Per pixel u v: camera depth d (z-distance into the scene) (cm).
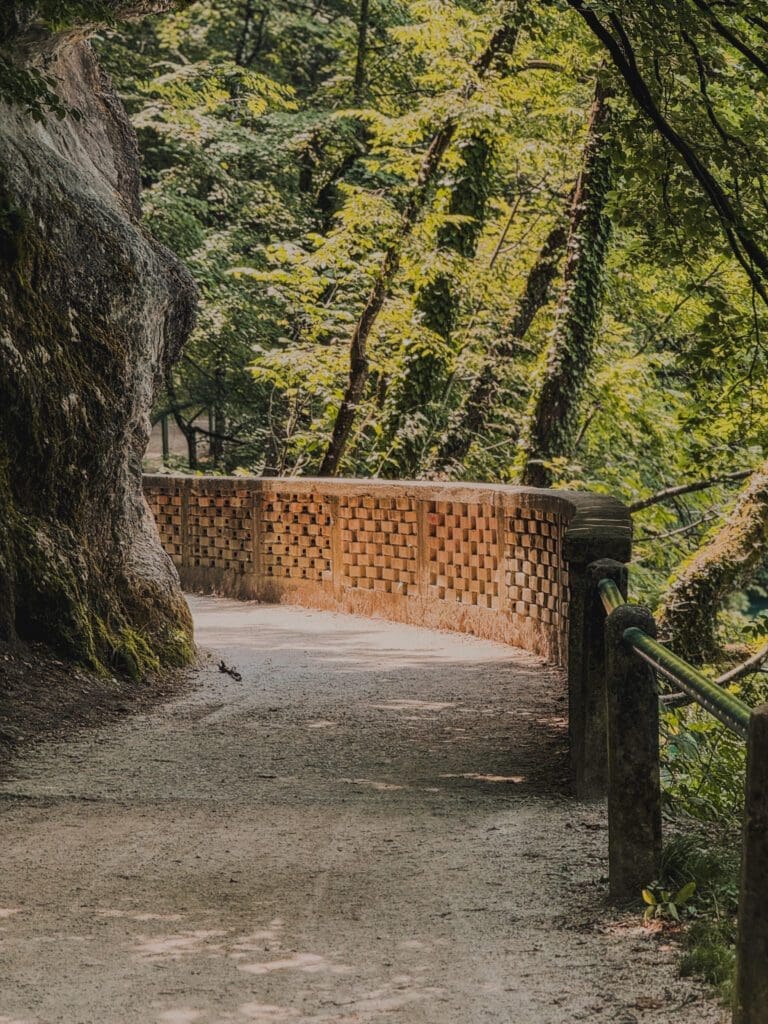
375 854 562
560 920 454
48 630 974
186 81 2622
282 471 2270
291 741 854
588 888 495
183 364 2789
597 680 681
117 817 643
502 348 2378
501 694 1030
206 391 2959
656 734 471
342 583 1587
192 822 631
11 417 967
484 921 456
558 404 2086
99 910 482
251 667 1164
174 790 711
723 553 1656
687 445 2434
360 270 2108
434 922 457
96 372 1055
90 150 1220
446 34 1978
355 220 2019
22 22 962
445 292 2122
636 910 455
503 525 1299
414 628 1443
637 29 977
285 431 2417
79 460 1034
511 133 2206
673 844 484
